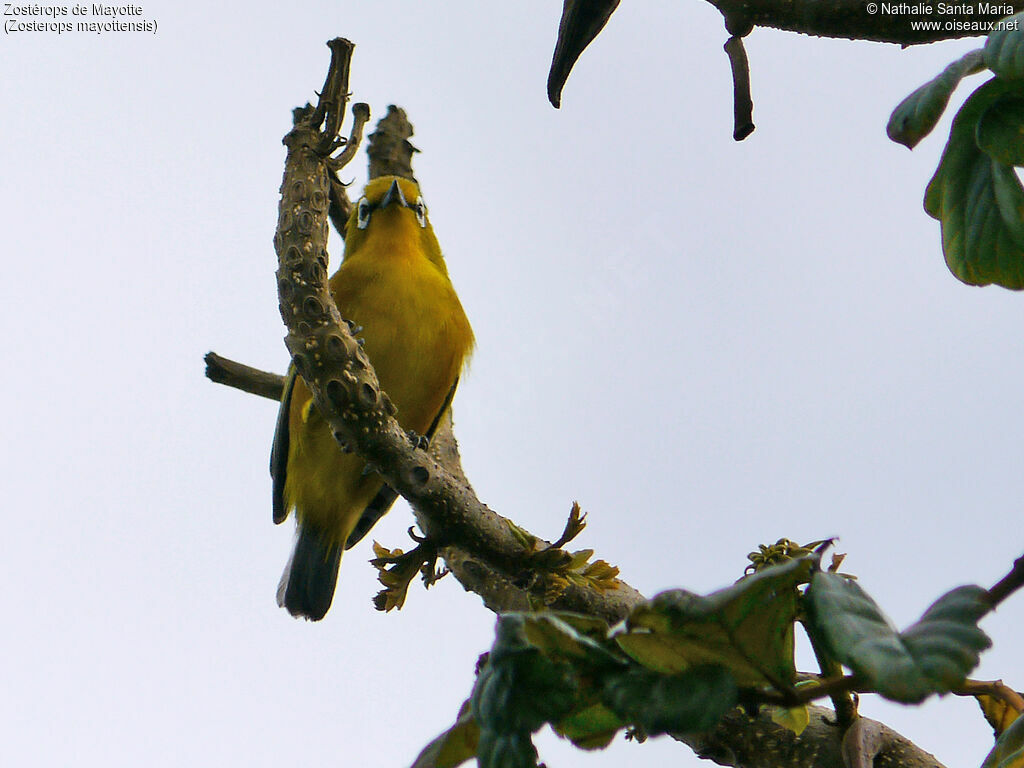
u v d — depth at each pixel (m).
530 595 8.06
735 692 3.40
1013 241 4.68
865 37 5.84
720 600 3.27
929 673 3.00
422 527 9.09
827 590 3.34
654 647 3.42
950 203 4.82
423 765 3.89
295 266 7.90
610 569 8.11
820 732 6.20
